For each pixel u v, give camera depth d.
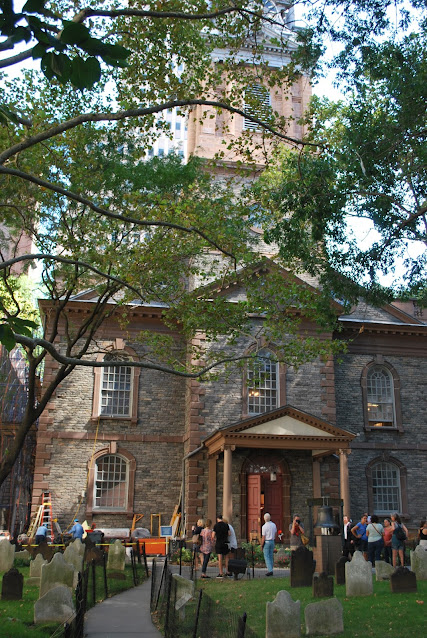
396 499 30.59
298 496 28.12
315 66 16.67
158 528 27.91
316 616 10.16
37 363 16.92
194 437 27.86
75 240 18.22
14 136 16.14
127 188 19.38
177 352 29.42
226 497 24.95
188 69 15.79
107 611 12.80
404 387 32.09
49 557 17.66
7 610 11.74
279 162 28.11
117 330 29.62
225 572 19.22
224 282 18.73
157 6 13.69
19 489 31.80
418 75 17.02
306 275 31.52
